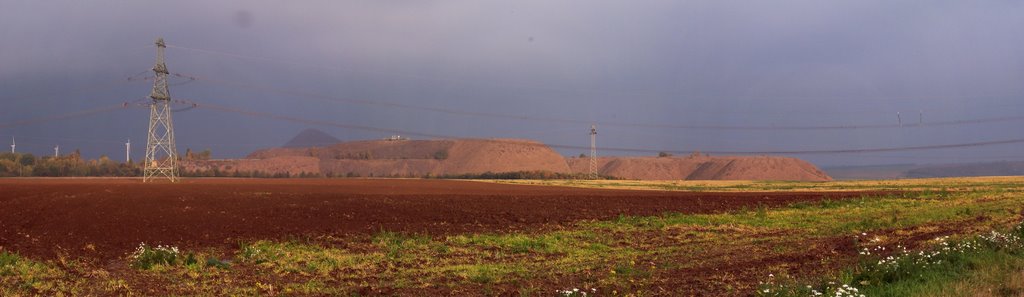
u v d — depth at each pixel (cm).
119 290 1567
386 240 2588
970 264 1505
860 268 1550
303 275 1819
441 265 2011
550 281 1638
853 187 7281
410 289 1566
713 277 1592
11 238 2436
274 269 1938
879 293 1284
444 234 2800
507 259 2159
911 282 1348
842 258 1838
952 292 1228
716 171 19325
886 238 2347
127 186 5772
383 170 19312
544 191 5944
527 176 14700
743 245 2412
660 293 1428
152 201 3906
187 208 3525
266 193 4766
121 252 2234
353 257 2162
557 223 3222
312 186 6372
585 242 2586
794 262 1802
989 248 1689
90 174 14600
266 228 2852
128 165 15450
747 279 1563
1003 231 2138
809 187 7606
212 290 1584
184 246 2384
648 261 2027
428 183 8250
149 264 1942
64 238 2464
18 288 1577
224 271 1891
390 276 1788
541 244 2511
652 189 7081
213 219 3097
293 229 2842
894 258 1623
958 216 3184
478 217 3416
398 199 4334
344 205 3853
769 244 2397
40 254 2125
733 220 3334
